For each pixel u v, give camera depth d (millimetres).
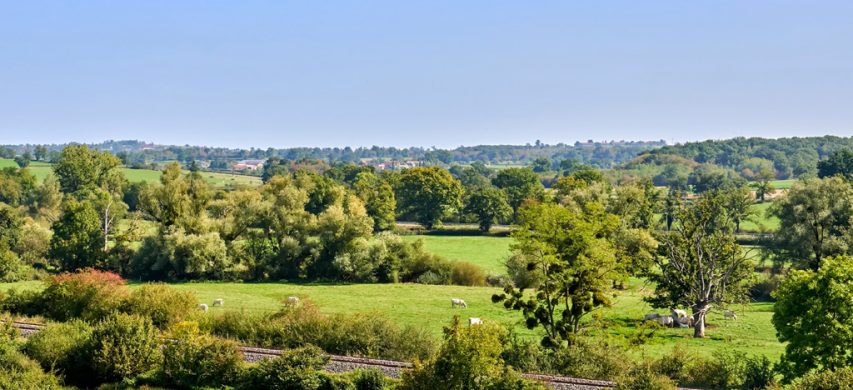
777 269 81938
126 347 36469
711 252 61469
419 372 32188
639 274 65500
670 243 63656
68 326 39812
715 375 38844
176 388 35188
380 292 80812
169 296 49656
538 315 49094
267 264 91375
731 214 70625
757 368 39344
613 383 36156
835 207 75125
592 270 48188
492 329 33812
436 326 60750
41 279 86438
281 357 35125
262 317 47094
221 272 90000
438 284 88938
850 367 35125
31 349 36844
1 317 47688
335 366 37219
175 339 38688
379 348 42469
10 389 31578
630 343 48594
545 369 39938
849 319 37844
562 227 48688
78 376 36344
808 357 38469
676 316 65625
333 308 69688
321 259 91688
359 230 91062
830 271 38438
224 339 42250
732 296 63844
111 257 91250
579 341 43875
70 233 91000
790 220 77938
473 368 31953
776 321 40156
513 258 79500
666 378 35000
